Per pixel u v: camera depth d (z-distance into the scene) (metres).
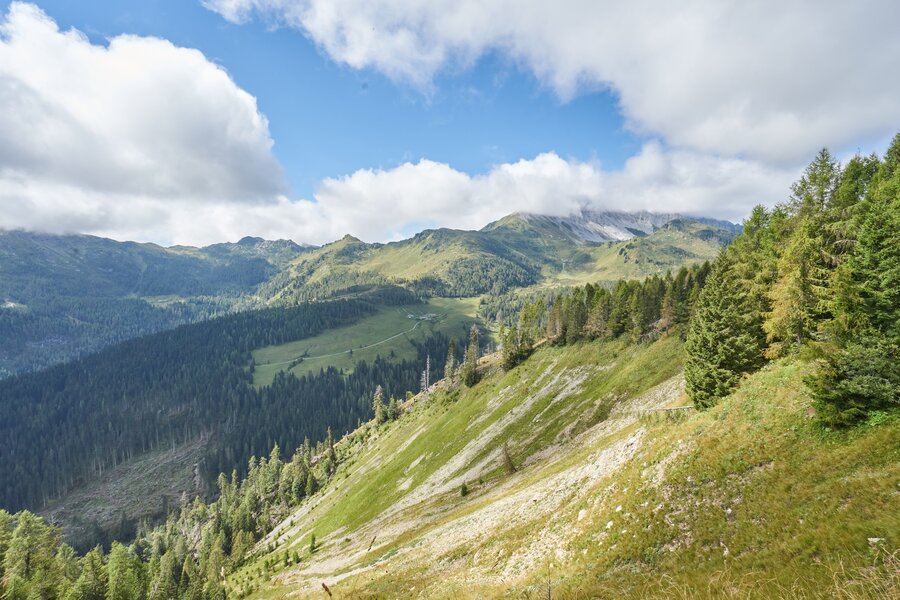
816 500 16.16
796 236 39.72
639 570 18.50
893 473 15.02
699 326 43.31
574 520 27.48
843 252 36.31
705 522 18.88
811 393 20.64
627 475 26.78
